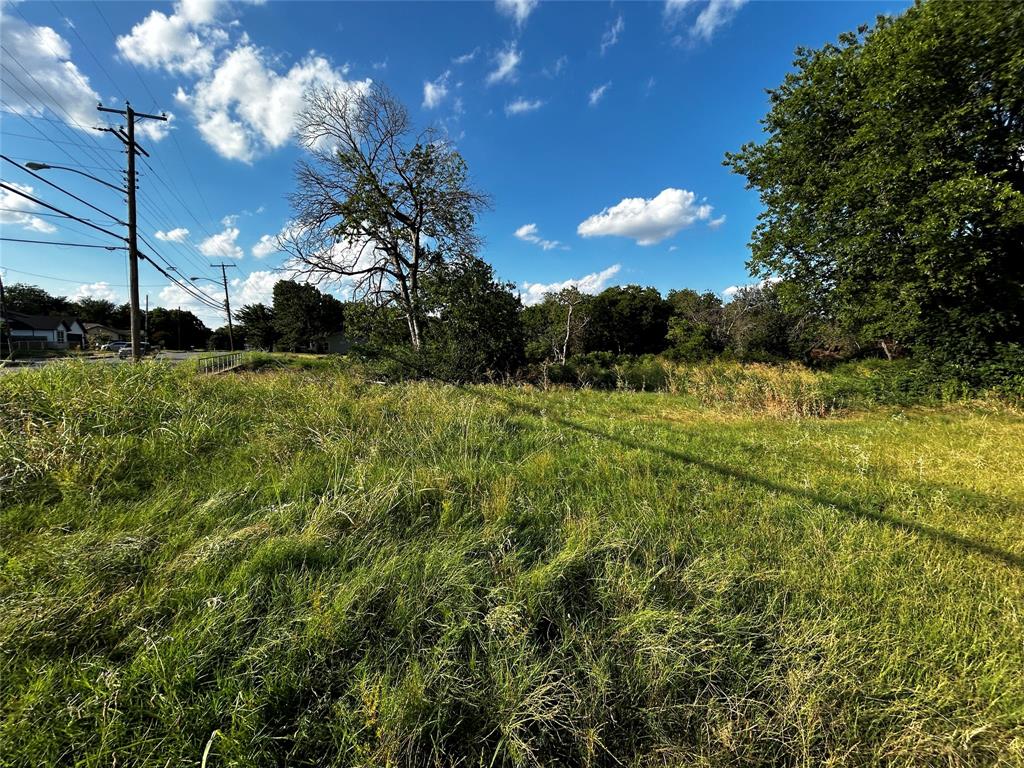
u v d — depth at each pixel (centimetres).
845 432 693
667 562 276
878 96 1073
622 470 443
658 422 754
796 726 174
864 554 288
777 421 805
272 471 383
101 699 160
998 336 1027
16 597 206
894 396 1057
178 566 238
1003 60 968
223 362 1371
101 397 490
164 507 311
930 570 270
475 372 1523
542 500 362
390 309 1955
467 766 159
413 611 219
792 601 241
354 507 314
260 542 263
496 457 480
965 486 423
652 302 4278
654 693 186
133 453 401
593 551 278
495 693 179
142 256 1641
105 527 283
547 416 731
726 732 170
